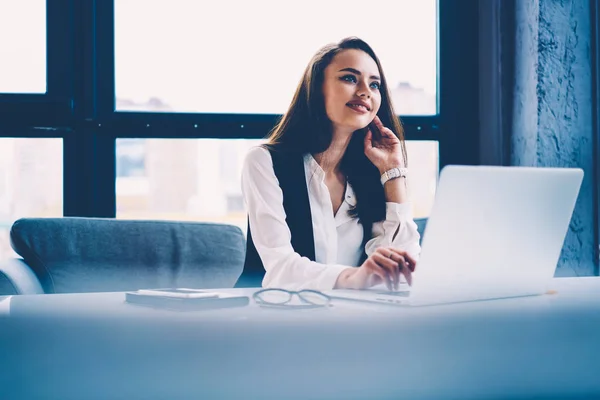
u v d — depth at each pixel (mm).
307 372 583
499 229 1139
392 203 1955
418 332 786
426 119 3215
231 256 2561
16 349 692
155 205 3012
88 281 2424
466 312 986
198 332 795
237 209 3068
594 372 599
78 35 2914
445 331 794
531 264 1215
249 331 799
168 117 2973
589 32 2916
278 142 1977
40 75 2900
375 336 755
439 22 3221
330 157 2000
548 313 972
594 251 2918
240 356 645
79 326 858
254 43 3031
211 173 3043
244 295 1129
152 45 2977
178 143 3010
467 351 667
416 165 3232
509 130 3066
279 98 3055
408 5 3199
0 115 2838
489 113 3162
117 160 2975
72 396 525
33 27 2885
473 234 1107
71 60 2902
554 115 2902
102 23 2932
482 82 3205
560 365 617
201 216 3043
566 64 2904
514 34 3035
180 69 2992
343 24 3109
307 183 1946
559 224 1230
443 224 1064
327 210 1951
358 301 1146
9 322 903
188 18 2988
